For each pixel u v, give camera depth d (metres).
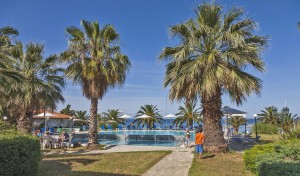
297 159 9.12
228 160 14.11
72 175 10.98
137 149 19.89
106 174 11.22
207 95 15.68
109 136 35.22
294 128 14.54
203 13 16.11
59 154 18.05
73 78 20.83
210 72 15.07
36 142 9.75
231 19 16.02
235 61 15.59
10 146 8.20
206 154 15.85
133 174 11.26
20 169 8.53
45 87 21.09
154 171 11.84
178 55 15.67
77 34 20.77
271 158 8.91
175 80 16.06
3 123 11.32
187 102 16.86
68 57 20.48
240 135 30.03
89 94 21.81
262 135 32.84
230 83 15.27
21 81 19.62
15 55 20.97
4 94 21.58
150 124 48.28
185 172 11.61
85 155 16.88
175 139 31.56
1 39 21.09
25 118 20.70
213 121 16.50
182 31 16.22
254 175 10.46
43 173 11.22
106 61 20.98
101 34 21.03
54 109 22.84
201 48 16.25
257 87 15.98
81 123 59.97
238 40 14.90
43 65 21.28
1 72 18.39
